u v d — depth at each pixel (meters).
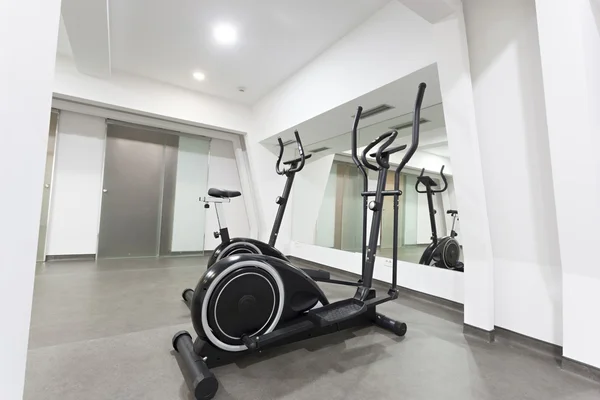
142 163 5.21
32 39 0.72
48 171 4.43
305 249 5.24
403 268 3.35
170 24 3.15
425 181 3.39
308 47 3.55
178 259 5.14
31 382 1.41
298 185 5.69
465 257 2.23
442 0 2.03
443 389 1.47
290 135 4.75
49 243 4.45
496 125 2.08
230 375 1.55
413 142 2.06
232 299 1.65
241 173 5.88
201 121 4.94
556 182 1.65
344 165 4.70
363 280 2.28
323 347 1.92
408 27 2.59
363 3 2.79
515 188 2.02
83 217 4.70
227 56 3.80
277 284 1.79
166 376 1.50
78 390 1.36
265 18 3.03
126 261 4.76
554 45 1.58
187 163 5.66
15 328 0.70
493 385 1.52
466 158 2.13
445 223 3.16
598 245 1.54
